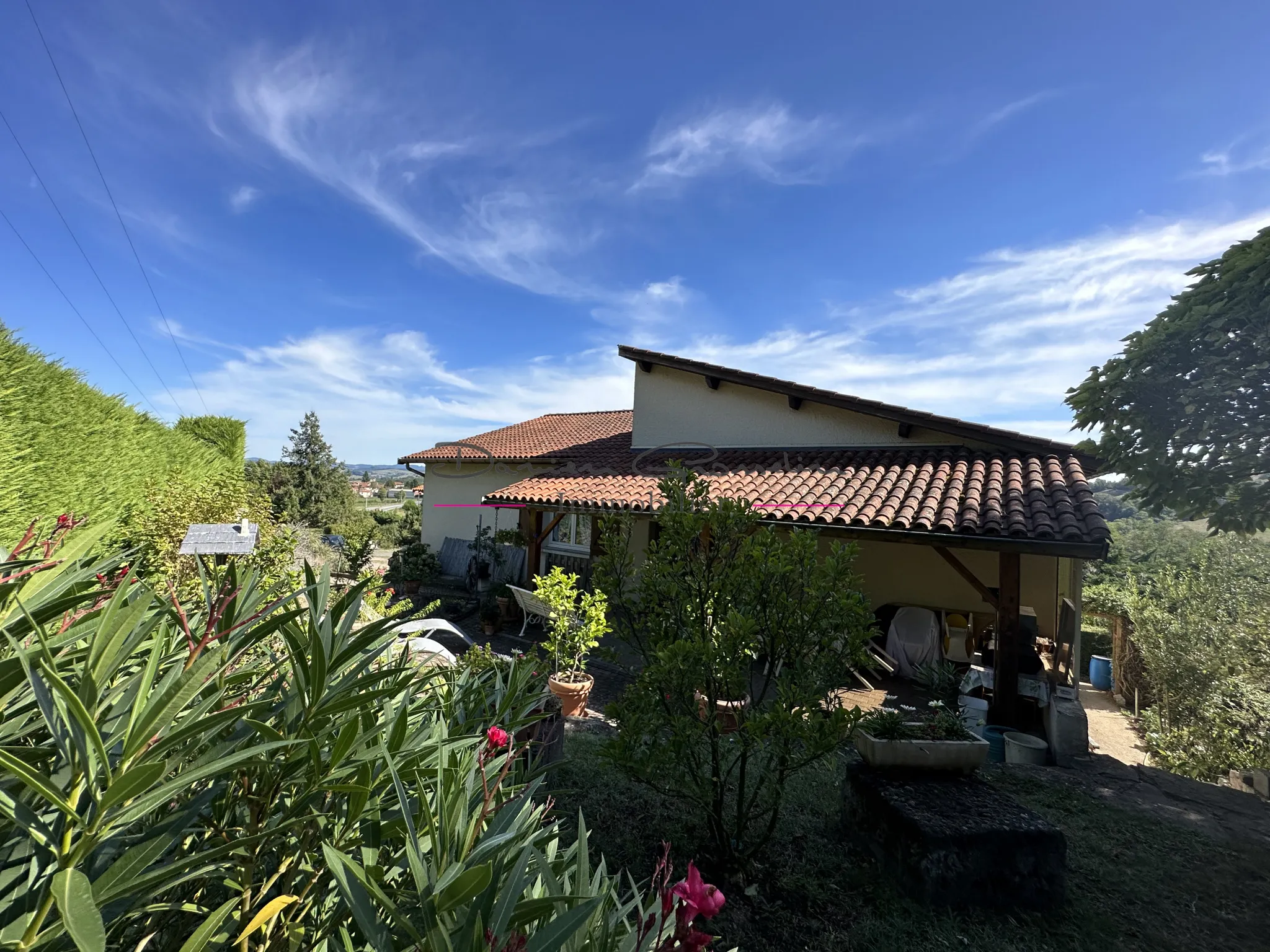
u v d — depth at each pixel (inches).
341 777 56.4
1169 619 326.0
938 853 124.1
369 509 1275.8
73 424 218.2
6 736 44.6
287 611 56.8
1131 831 161.2
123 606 57.0
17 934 34.6
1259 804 183.6
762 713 125.5
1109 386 228.7
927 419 353.4
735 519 142.6
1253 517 199.0
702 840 145.1
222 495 282.5
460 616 452.1
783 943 114.3
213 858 47.7
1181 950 115.8
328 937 55.7
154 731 38.7
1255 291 182.4
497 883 48.5
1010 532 238.2
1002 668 252.2
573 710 242.2
